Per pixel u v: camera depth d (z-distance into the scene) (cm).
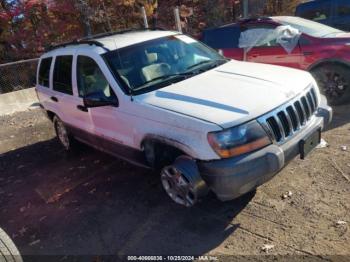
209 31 803
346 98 631
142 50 467
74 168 578
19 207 487
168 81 428
